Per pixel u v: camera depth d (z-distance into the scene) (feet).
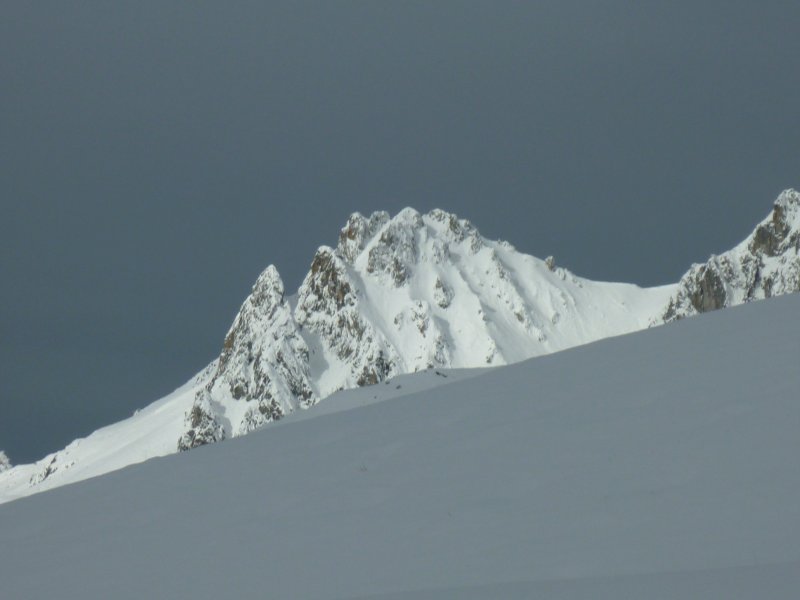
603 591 211.82
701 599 197.36
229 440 516.32
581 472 313.73
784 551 228.63
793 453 286.05
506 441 368.68
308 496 359.05
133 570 313.12
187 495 398.42
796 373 360.07
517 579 241.96
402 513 316.40
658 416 350.64
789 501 255.29
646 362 437.17
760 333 439.63
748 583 203.00
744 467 284.41
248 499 372.79
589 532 264.72
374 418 472.03
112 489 441.68
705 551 237.66
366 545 293.64
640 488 288.10
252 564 296.51
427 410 458.91
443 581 250.78
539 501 297.94
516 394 443.32
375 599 232.32
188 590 282.56
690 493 274.98
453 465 355.36
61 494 458.09
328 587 263.29
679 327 505.25
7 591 315.17
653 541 249.55
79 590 302.45
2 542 384.68
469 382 509.35
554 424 375.04
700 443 312.29
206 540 331.77
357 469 380.99
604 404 385.29
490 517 293.84
